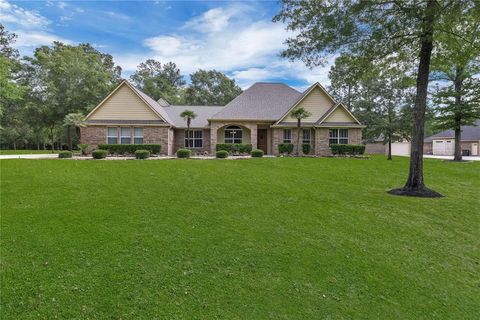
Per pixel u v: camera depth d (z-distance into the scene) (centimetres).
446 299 416
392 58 1132
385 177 1321
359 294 413
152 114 2369
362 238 605
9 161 1572
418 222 713
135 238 553
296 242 568
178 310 358
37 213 682
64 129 3969
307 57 1044
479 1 774
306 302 388
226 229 618
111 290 390
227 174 1270
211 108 3077
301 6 966
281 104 2647
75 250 496
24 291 380
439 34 946
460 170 1619
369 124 3064
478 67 1828
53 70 3438
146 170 1331
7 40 3384
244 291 403
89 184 1011
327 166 1619
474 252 566
